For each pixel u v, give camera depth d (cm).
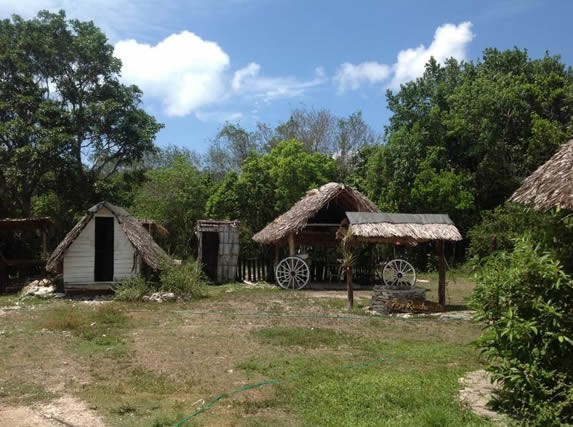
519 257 639
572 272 664
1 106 2212
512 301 635
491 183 3033
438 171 3005
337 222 2386
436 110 3064
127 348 988
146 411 654
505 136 3019
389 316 1399
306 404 673
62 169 2278
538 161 2812
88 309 1443
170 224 3291
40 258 2252
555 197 644
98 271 1914
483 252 2520
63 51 2381
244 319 1323
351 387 730
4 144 2231
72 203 2466
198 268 1886
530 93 3011
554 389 588
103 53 2445
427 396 690
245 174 3191
